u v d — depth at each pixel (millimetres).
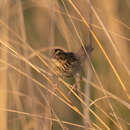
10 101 9711
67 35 9484
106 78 9883
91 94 9367
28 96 8969
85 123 7691
